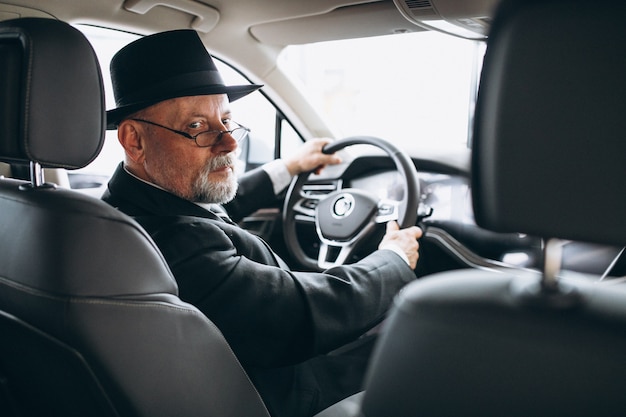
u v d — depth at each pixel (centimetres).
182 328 96
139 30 188
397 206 181
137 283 90
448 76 206
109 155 218
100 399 91
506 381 55
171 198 143
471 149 56
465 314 57
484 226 56
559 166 52
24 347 97
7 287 92
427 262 204
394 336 61
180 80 145
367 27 194
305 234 221
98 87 97
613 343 52
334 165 224
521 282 60
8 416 122
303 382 145
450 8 161
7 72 90
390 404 61
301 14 189
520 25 52
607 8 49
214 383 102
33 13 164
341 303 136
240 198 197
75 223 86
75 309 84
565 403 54
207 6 185
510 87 53
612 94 50
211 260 129
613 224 51
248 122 246
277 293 131
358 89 258
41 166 96
